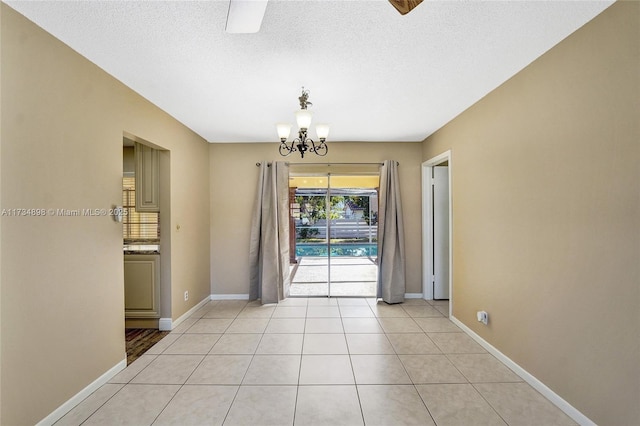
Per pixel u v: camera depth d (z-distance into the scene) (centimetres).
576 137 183
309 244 467
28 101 168
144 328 339
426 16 166
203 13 162
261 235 443
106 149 229
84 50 199
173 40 188
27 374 167
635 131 150
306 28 176
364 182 464
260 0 117
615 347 161
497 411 196
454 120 342
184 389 221
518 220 236
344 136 422
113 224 236
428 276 447
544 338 210
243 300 449
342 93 271
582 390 181
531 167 221
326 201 465
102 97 224
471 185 307
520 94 231
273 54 205
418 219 453
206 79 242
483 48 200
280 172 440
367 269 472
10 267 159
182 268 362
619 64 156
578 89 181
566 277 191
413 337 313
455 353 277
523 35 186
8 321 158
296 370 248
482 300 290
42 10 159
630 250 153
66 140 193
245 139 432
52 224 183
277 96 277
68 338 194
